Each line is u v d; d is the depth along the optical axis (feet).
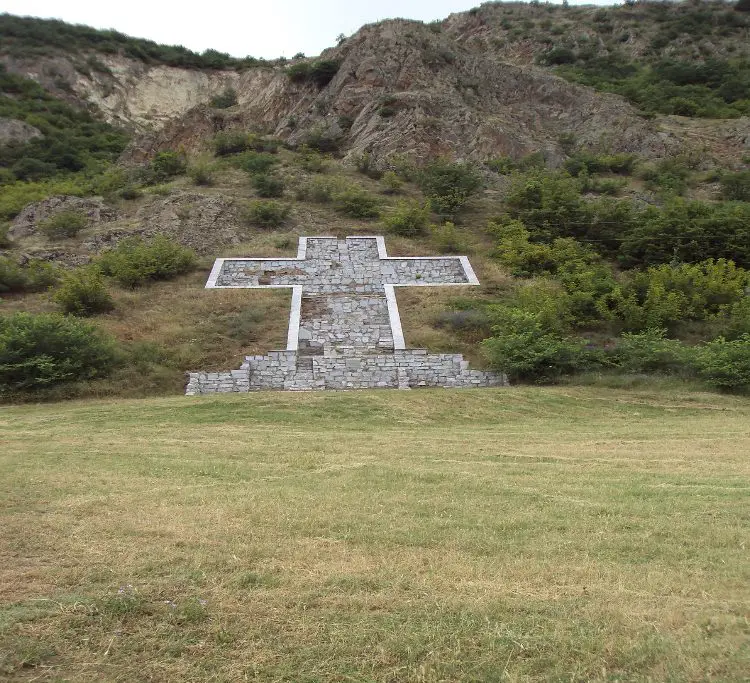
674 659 16.24
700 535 24.77
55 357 71.05
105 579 21.25
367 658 16.80
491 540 24.53
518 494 31.17
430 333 86.89
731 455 42.24
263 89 231.71
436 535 25.11
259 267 108.68
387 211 134.10
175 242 115.03
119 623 18.47
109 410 61.87
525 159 167.22
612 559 22.77
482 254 114.32
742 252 106.01
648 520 26.68
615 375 73.97
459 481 33.78
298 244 117.19
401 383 77.82
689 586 20.33
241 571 21.75
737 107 212.43
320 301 97.55
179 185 144.87
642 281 93.91
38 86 263.29
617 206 121.49
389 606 19.35
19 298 94.73
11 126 218.18
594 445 46.47
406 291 99.96
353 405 63.31
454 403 64.95
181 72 301.63
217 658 16.96
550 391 69.46
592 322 87.66
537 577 21.25
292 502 29.58
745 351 70.23
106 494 31.09
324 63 204.03
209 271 106.42
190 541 24.39
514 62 261.44
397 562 22.53
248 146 170.81
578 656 16.60
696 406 63.98
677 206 117.19
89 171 190.80
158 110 284.20
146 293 96.73
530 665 16.33
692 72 234.99
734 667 15.81
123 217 130.00
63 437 49.75
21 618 18.47
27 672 16.40
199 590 20.33
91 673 16.38
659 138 187.73
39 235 122.93
